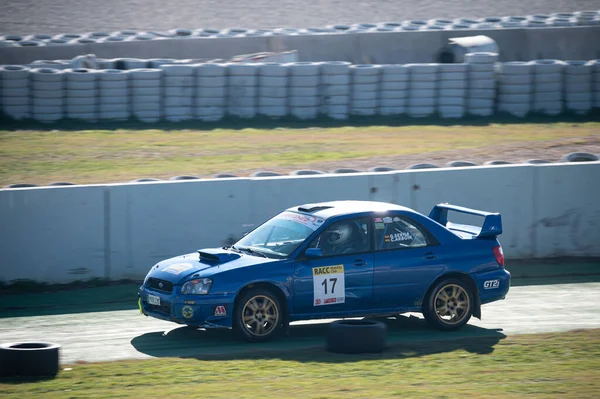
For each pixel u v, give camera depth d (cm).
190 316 2992
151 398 2330
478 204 4747
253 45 10025
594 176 4888
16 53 9338
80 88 7688
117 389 2425
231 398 2333
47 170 6169
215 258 3147
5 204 4006
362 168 6300
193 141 7225
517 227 4812
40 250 4075
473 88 8188
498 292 3381
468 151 6912
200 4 14962
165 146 7025
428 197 4662
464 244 3356
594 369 2733
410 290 3250
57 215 4094
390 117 8138
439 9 14825
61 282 4116
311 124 7912
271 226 3378
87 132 7456
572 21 11388
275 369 2680
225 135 7462
